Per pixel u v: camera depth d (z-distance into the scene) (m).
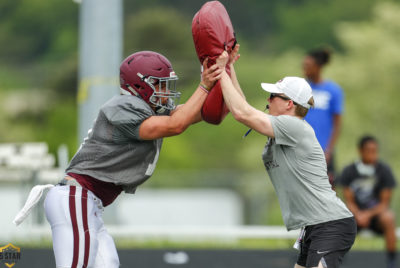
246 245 37.16
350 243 19.00
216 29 18.38
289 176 18.88
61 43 144.00
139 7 149.38
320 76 31.78
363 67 103.38
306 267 19.11
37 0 150.00
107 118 17.55
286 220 19.20
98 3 34.66
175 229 34.97
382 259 32.94
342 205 19.06
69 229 17.38
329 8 140.25
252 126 18.53
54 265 29.36
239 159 108.94
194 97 18.05
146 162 18.16
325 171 19.17
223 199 76.94
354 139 100.06
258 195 79.00
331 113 31.72
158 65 18.06
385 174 32.62
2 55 145.00
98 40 34.69
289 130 18.56
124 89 18.30
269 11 145.38
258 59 129.38
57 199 17.58
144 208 70.69
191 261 31.77
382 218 31.88
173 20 139.62
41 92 125.38
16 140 117.12
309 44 138.00
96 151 17.83
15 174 38.34
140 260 31.86
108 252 17.75
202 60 18.59
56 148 98.12
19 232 36.34
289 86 19.30
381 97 101.69
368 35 105.06
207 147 110.50
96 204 17.86
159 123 17.50
